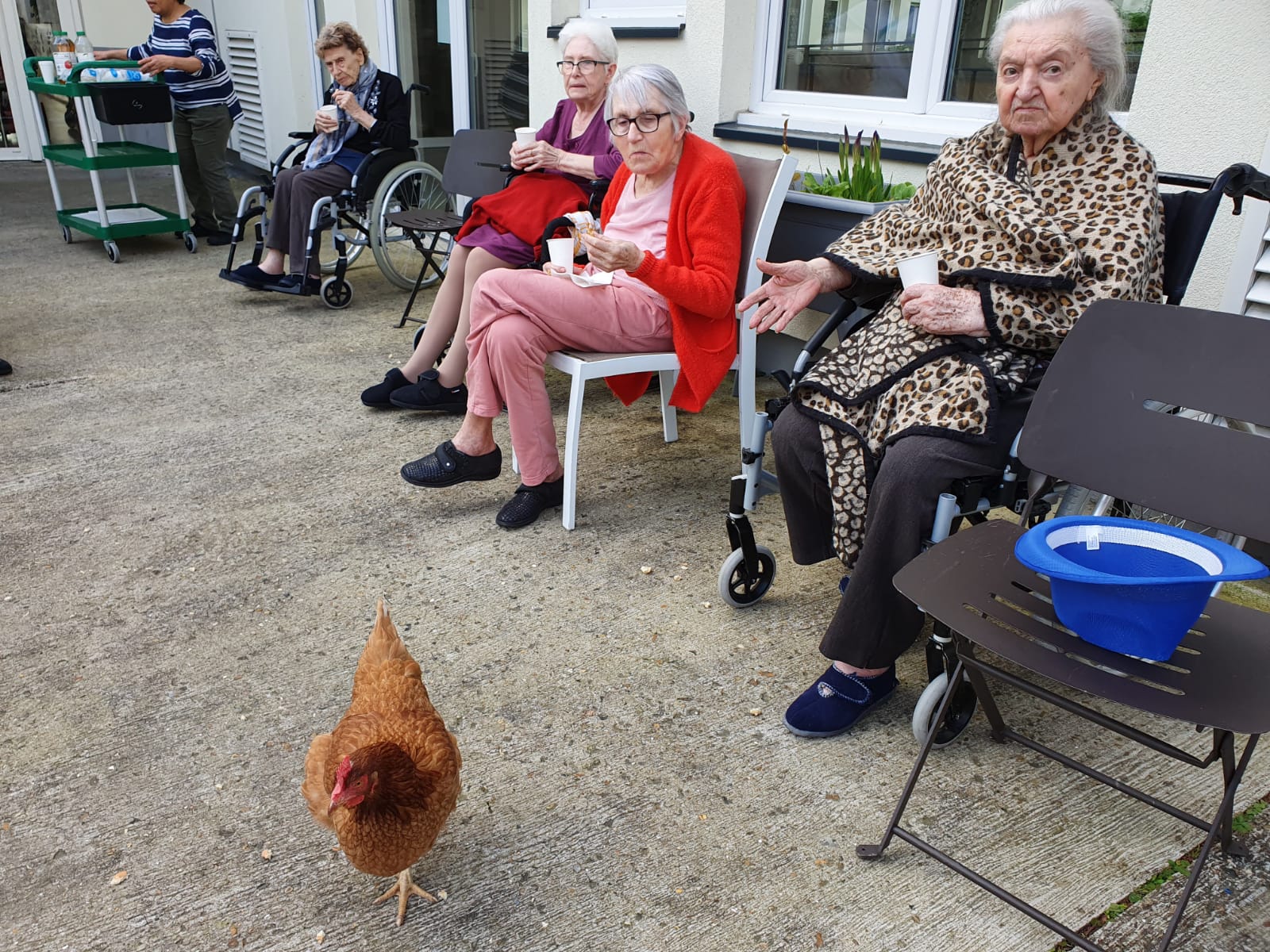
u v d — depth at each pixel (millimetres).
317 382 4141
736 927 1619
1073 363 1755
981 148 2152
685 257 2811
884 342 2107
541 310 2730
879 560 1911
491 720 2111
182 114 6250
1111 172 1944
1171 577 1382
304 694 2186
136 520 2953
